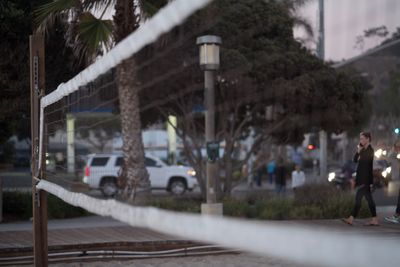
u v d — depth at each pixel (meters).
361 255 2.23
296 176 25.72
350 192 19.81
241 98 24.06
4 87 19.75
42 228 8.73
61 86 7.71
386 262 2.19
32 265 12.08
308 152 37.09
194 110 25.08
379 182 17.61
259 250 2.70
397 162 16.91
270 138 27.95
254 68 23.81
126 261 12.42
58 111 8.76
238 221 3.05
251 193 25.30
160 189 31.91
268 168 38.62
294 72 24.20
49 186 7.79
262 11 23.98
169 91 21.42
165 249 12.79
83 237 13.68
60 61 19.66
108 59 5.57
